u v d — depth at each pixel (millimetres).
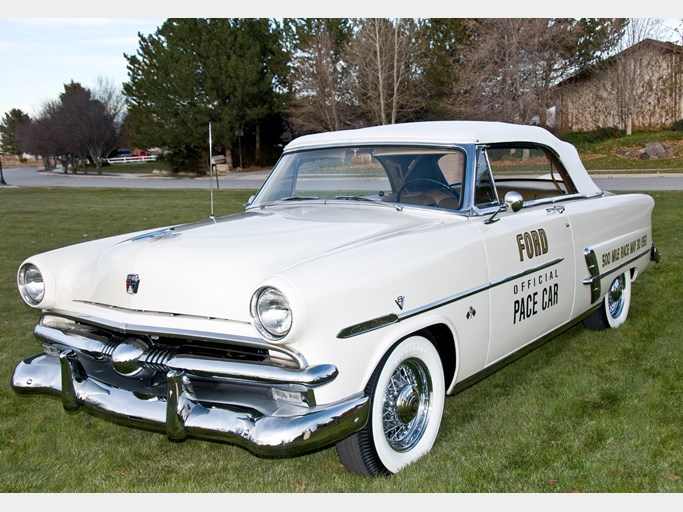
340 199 4340
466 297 3549
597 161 31156
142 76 42281
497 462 3344
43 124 57469
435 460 3375
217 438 2977
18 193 25328
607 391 4234
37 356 3756
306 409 2883
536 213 4336
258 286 2818
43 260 3693
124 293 3334
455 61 34188
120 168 58688
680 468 3244
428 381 3443
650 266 7883
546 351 5125
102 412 3285
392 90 34000
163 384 3277
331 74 36031
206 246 3367
